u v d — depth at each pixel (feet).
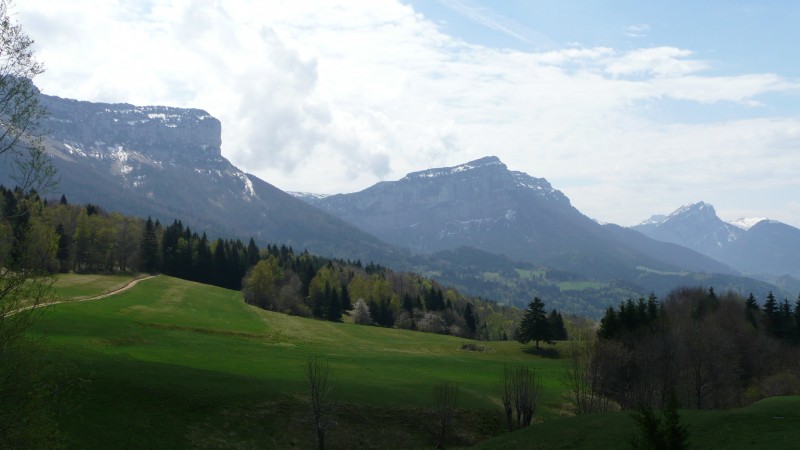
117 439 148.36
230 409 182.50
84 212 555.28
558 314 550.77
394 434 198.39
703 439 155.53
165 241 606.96
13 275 86.28
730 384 293.84
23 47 83.25
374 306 578.66
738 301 505.25
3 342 85.05
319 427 175.01
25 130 83.66
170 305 412.57
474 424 219.20
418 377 278.26
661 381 264.31
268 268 522.06
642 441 113.70
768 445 143.23
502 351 415.23
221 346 295.07
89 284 450.30
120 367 194.80
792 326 440.86
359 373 270.26
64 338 239.50
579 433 176.65
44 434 89.04
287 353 303.07
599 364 266.36
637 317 368.27
